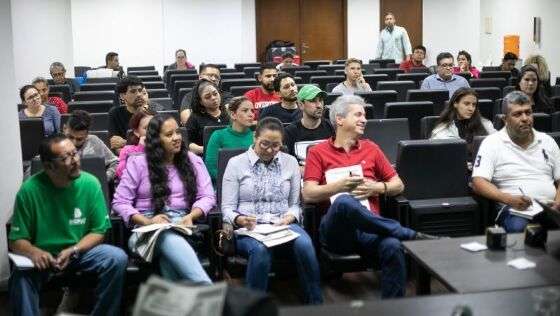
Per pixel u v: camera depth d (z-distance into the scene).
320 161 3.30
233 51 12.82
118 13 12.36
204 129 4.25
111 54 10.58
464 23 13.37
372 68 10.48
